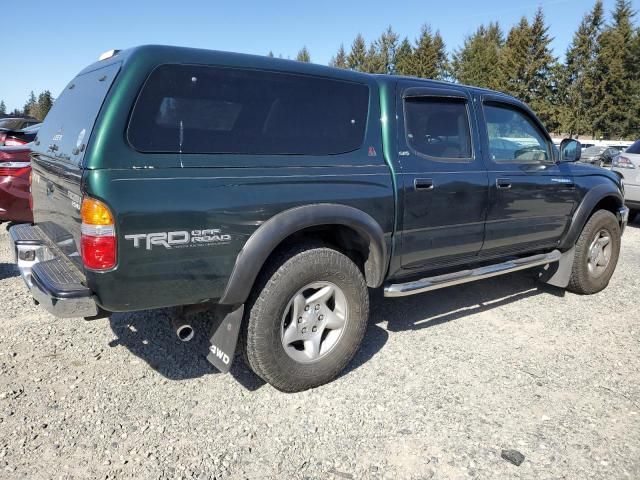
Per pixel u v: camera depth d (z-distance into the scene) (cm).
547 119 5128
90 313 243
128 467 238
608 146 2236
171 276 249
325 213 289
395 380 327
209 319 407
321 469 243
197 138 258
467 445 263
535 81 5144
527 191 416
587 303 484
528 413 294
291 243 301
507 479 239
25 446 250
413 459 251
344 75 323
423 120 360
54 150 301
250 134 277
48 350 348
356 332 320
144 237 238
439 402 302
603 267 509
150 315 411
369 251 326
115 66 260
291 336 297
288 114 293
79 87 308
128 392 302
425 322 424
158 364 336
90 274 235
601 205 518
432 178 349
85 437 259
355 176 310
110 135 234
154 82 248
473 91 398
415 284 354
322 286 304
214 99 266
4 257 566
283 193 278
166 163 246
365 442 263
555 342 393
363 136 325
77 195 242
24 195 563
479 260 412
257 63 285
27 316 403
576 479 241
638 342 397
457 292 505
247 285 269
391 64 7181
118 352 349
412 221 341
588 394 317
